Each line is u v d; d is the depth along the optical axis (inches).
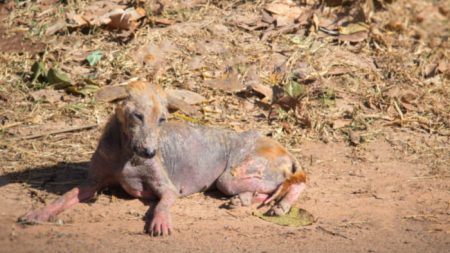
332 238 463.8
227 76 656.4
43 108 604.1
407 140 608.4
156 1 717.9
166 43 677.9
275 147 526.0
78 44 672.4
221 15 721.6
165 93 495.5
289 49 692.1
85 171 534.0
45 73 629.3
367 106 646.5
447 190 539.8
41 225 456.4
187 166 516.1
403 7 764.6
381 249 450.9
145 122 472.7
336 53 695.1
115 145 490.6
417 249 454.0
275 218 485.7
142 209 486.9
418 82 679.1
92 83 628.1
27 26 690.2
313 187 532.7
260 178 510.0
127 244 437.7
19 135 571.2
